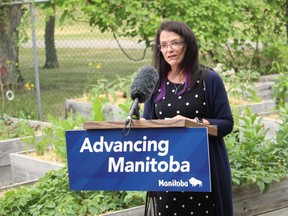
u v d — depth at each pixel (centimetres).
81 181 400
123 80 1042
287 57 1181
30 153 758
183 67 452
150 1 1114
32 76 1775
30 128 863
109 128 394
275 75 1176
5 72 1283
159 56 458
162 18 1118
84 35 2378
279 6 1266
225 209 450
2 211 568
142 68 409
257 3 1196
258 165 619
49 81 1678
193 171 386
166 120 387
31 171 728
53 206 560
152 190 391
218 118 449
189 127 386
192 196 446
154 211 422
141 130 391
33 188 593
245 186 601
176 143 387
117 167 395
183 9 1102
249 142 631
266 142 653
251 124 661
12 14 1265
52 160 718
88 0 1103
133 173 393
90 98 1004
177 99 452
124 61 2038
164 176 389
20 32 1155
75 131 399
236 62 1211
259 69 1234
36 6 1127
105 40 2386
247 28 1196
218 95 449
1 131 897
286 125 663
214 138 449
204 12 1098
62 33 2398
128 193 560
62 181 592
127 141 393
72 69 1909
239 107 836
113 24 1088
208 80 450
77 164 399
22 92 1345
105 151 396
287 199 629
